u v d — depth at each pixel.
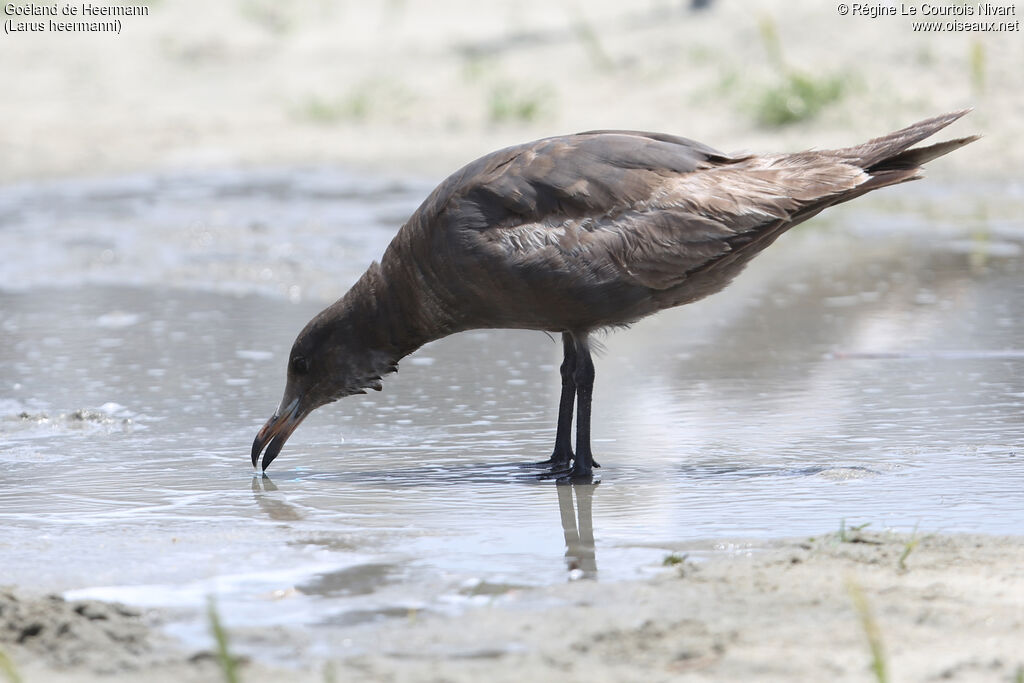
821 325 15.81
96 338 16.28
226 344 15.88
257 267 19.89
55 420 12.96
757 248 10.99
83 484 10.96
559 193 10.86
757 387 13.48
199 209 24.36
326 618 7.79
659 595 7.94
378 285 11.46
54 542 9.37
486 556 8.91
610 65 32.78
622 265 10.71
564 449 11.42
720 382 13.75
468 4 41.59
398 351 11.62
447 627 7.56
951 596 7.77
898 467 10.73
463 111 31.89
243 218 23.38
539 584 8.30
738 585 8.05
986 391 12.90
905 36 30.12
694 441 11.82
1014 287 17.03
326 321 11.58
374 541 9.29
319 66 37.62
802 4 33.38
